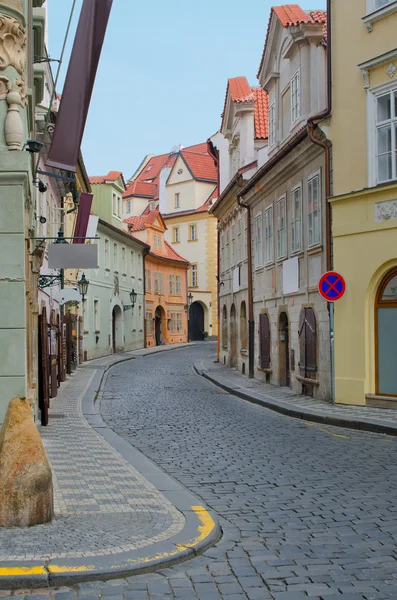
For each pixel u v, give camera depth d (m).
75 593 5.04
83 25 11.17
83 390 22.17
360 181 16.30
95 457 10.40
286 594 5.05
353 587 5.18
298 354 20.33
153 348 53.00
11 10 9.57
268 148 24.66
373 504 7.62
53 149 11.17
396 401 15.35
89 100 11.23
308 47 19.88
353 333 16.38
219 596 5.02
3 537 6.00
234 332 33.12
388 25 15.70
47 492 6.50
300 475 9.23
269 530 6.71
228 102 31.67
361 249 16.20
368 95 16.11
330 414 14.89
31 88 11.76
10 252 9.24
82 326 36.53
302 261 19.75
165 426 14.39
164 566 5.58
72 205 31.00
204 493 8.29
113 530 6.30
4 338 9.15
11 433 6.57
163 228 60.56
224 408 17.81
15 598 4.93
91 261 12.09
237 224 30.72
